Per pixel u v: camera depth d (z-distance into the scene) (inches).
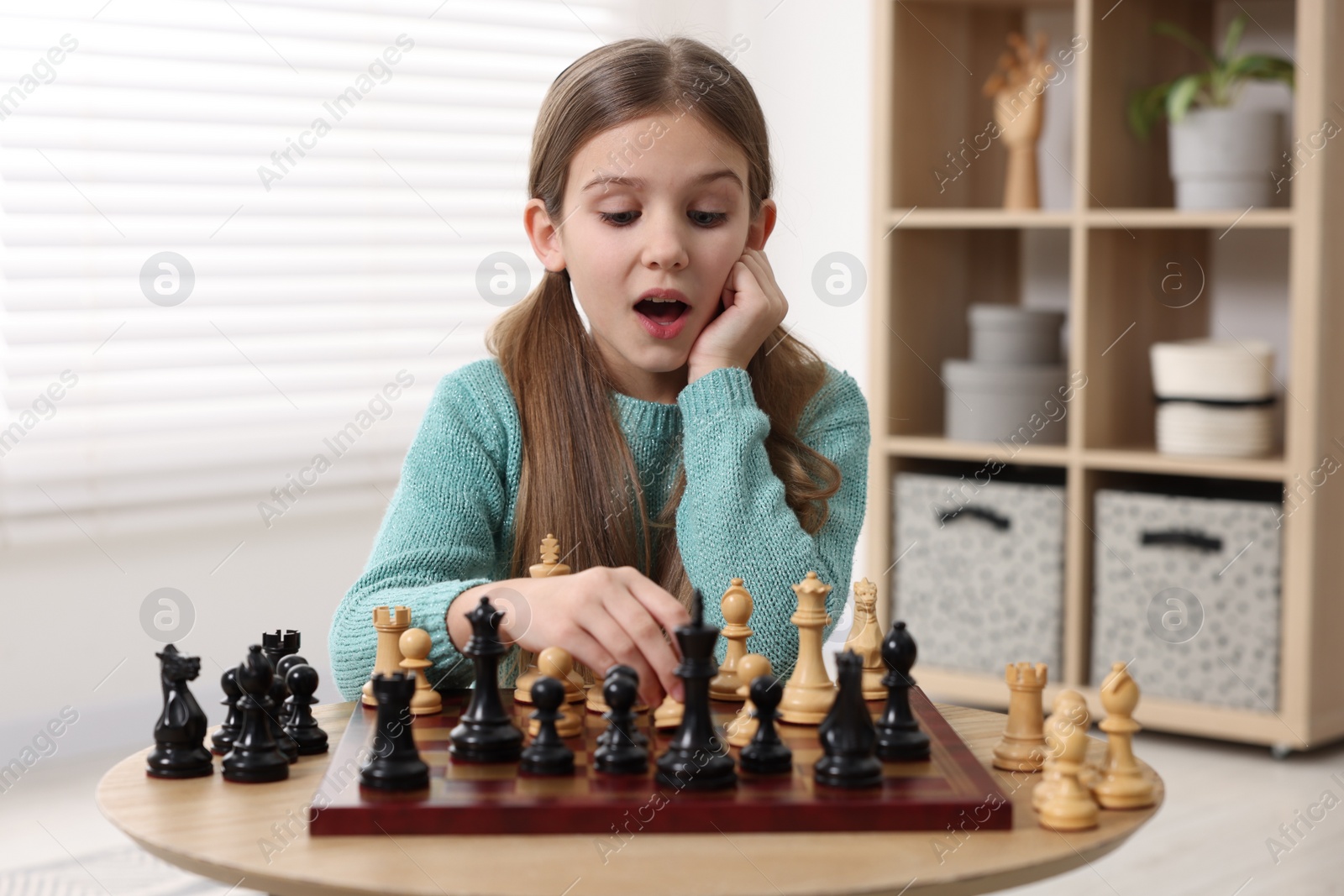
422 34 112.6
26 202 95.1
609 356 50.2
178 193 102.0
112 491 100.3
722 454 44.9
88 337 98.7
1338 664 96.4
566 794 30.0
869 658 40.8
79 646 98.7
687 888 26.2
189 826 29.7
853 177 121.1
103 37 97.6
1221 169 96.1
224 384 104.8
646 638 37.2
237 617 105.9
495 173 117.3
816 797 29.9
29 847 79.2
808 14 123.3
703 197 45.1
